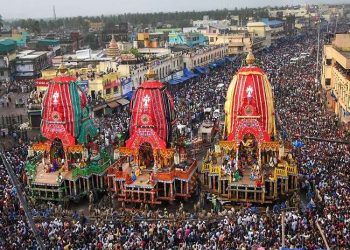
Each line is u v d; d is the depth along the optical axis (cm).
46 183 4812
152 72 4872
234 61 14150
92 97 8400
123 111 8406
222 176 4744
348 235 3431
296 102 8319
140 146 4925
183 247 3525
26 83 11938
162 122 4803
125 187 4716
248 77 4728
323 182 4488
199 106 8231
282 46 19312
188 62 11806
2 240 3619
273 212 4238
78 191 4956
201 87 10231
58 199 4828
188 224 3916
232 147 4831
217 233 3659
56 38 18662
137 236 3694
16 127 7494
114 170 4912
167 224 3991
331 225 3594
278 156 4869
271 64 13762
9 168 2998
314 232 3566
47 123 5031
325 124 6794
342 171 4741
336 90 7831
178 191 4834
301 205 4384
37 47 15938
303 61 14150
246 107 4700
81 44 18488
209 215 4228
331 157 5219
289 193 4706
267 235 3572
